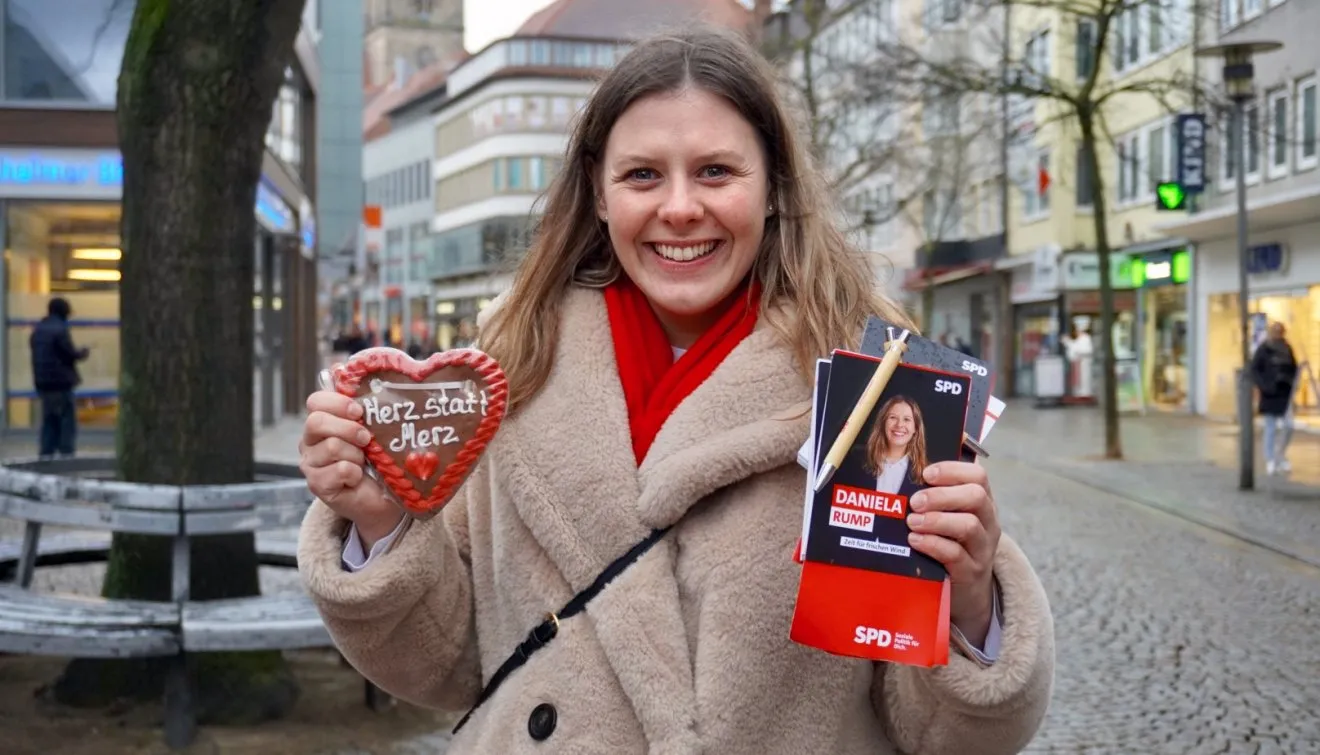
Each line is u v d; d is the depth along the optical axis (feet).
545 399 6.11
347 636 6.03
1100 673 21.62
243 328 18.01
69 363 46.47
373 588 5.77
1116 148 57.52
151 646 15.38
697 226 6.07
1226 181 74.02
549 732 5.75
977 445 5.41
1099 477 49.32
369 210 120.88
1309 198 60.34
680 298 6.08
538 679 5.85
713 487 5.73
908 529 5.24
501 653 6.09
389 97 364.17
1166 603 27.02
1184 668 21.90
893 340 5.51
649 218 6.12
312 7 94.94
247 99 17.52
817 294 6.13
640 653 5.60
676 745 5.50
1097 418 83.97
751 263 6.23
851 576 5.24
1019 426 78.18
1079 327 97.76
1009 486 48.06
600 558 5.82
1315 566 31.14
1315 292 67.56
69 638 15.17
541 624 5.91
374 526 5.88
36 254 57.21
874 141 89.71
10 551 21.49
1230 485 46.42
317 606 5.98
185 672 16.26
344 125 174.29
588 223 6.51
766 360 5.96
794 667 5.67
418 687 6.31
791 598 5.67
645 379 6.21
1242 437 45.09
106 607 16.29
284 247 85.81
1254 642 23.70
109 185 56.39
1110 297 56.39
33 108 55.62
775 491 5.79
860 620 5.21
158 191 17.42
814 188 6.37
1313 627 24.88
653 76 6.11
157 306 17.48
